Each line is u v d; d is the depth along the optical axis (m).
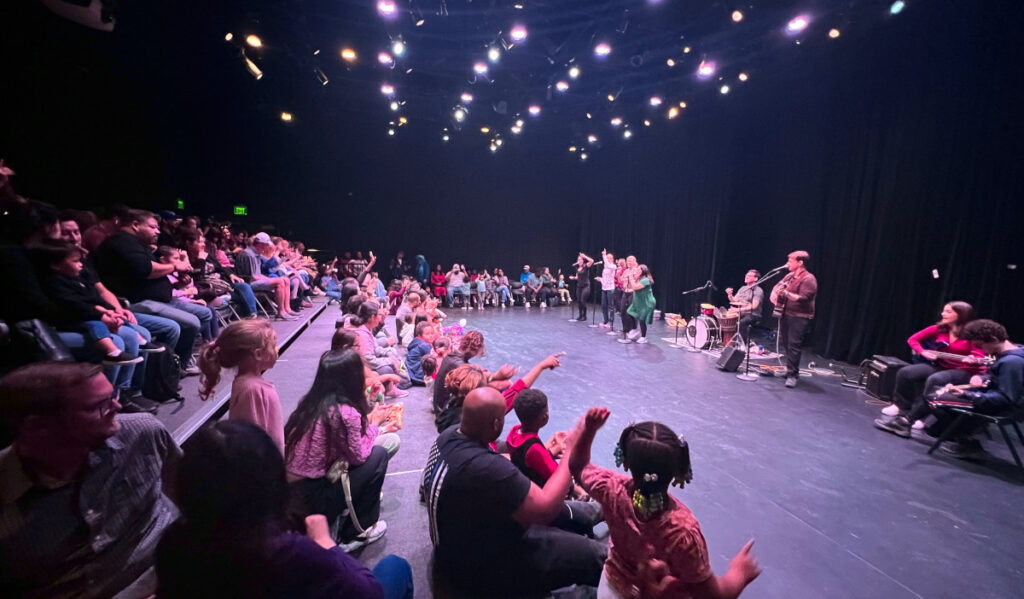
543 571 1.77
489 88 10.06
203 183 10.54
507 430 4.03
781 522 2.76
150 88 7.03
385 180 15.48
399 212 15.77
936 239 6.12
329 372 2.07
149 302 3.60
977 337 3.64
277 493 0.89
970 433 3.71
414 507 2.58
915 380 4.27
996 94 5.48
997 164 5.51
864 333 6.87
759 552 2.48
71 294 2.54
